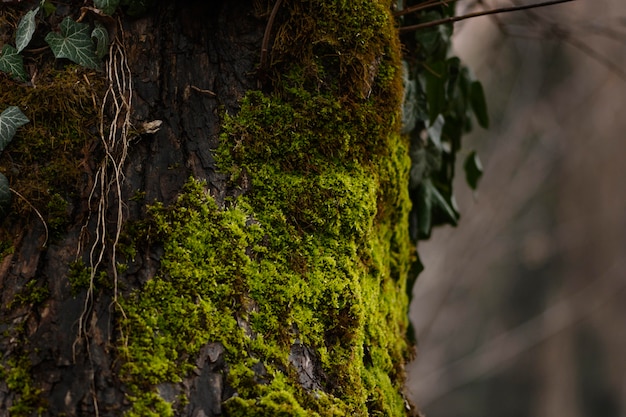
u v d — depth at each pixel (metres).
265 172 1.65
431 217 1.95
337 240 1.66
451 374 5.70
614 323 7.51
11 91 1.64
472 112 2.06
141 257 1.59
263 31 1.68
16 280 1.57
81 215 1.60
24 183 1.60
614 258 7.18
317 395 1.59
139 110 1.64
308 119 1.66
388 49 1.70
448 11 1.90
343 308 1.64
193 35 1.68
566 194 7.53
